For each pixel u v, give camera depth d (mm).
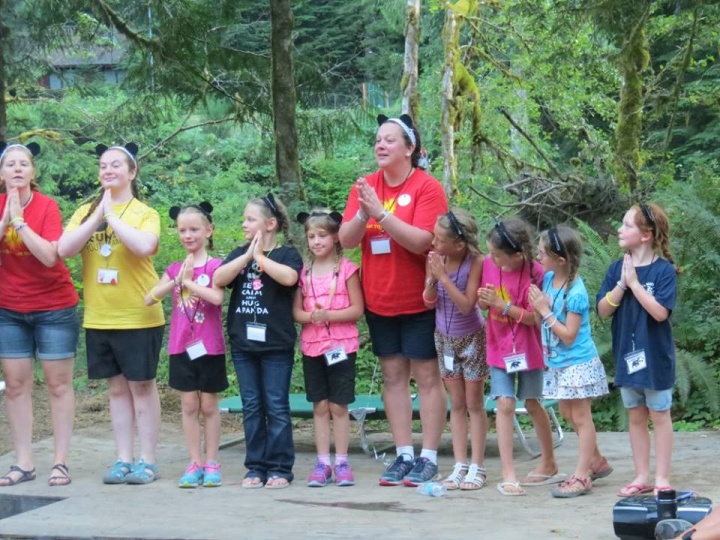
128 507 4953
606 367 7805
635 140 11125
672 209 8656
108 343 5590
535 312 5039
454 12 11531
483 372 5293
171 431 7457
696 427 7301
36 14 10586
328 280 5527
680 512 3768
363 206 5152
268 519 4582
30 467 5734
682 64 10789
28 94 16609
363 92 11648
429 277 5230
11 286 5535
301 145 11109
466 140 12578
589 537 4035
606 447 6461
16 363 5621
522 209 11414
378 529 4301
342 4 19250
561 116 13484
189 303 5516
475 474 5270
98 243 5547
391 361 5555
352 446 6906
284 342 5480
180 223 5523
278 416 5492
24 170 5504
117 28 10570
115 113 11664
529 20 11594
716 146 15344
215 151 20891
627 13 9289
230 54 10633
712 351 8117
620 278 4891
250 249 5449
